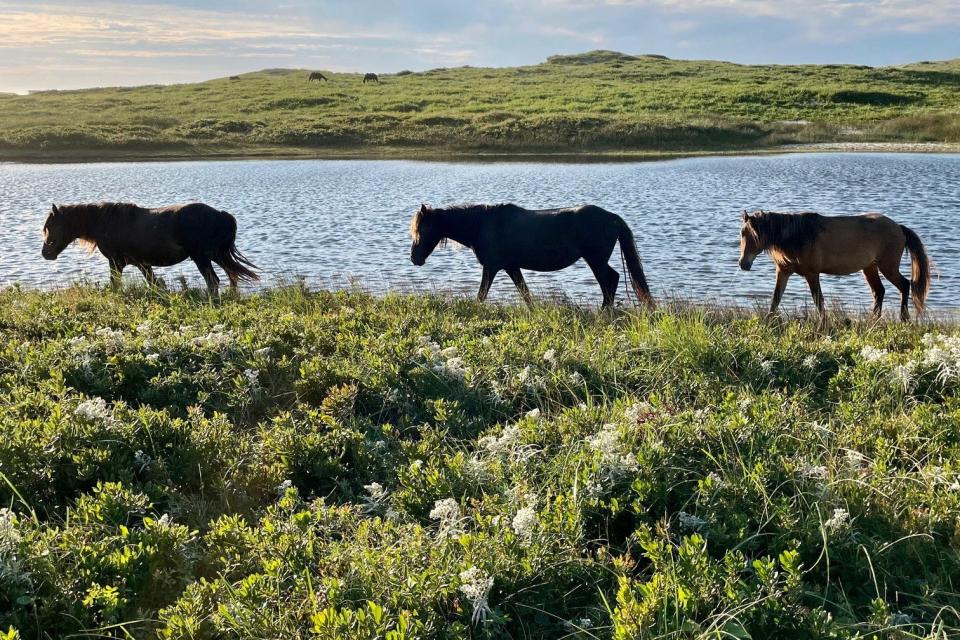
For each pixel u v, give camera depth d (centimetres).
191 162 4353
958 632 370
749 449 532
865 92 6328
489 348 805
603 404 659
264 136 5166
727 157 4212
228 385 721
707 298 1321
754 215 1124
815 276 1136
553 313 1012
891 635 368
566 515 446
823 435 571
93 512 453
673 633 352
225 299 1135
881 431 590
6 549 391
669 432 551
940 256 1656
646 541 430
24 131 5031
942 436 576
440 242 1262
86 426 550
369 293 1207
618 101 6312
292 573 413
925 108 5797
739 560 405
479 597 376
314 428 606
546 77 9012
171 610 380
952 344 766
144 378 720
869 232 1117
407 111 6197
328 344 828
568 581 411
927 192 2648
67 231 1243
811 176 3206
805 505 471
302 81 9500
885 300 1327
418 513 495
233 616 370
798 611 376
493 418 677
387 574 399
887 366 720
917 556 432
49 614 371
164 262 1273
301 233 2066
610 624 383
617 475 494
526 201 2598
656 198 2620
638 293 1171
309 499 539
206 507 518
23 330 893
